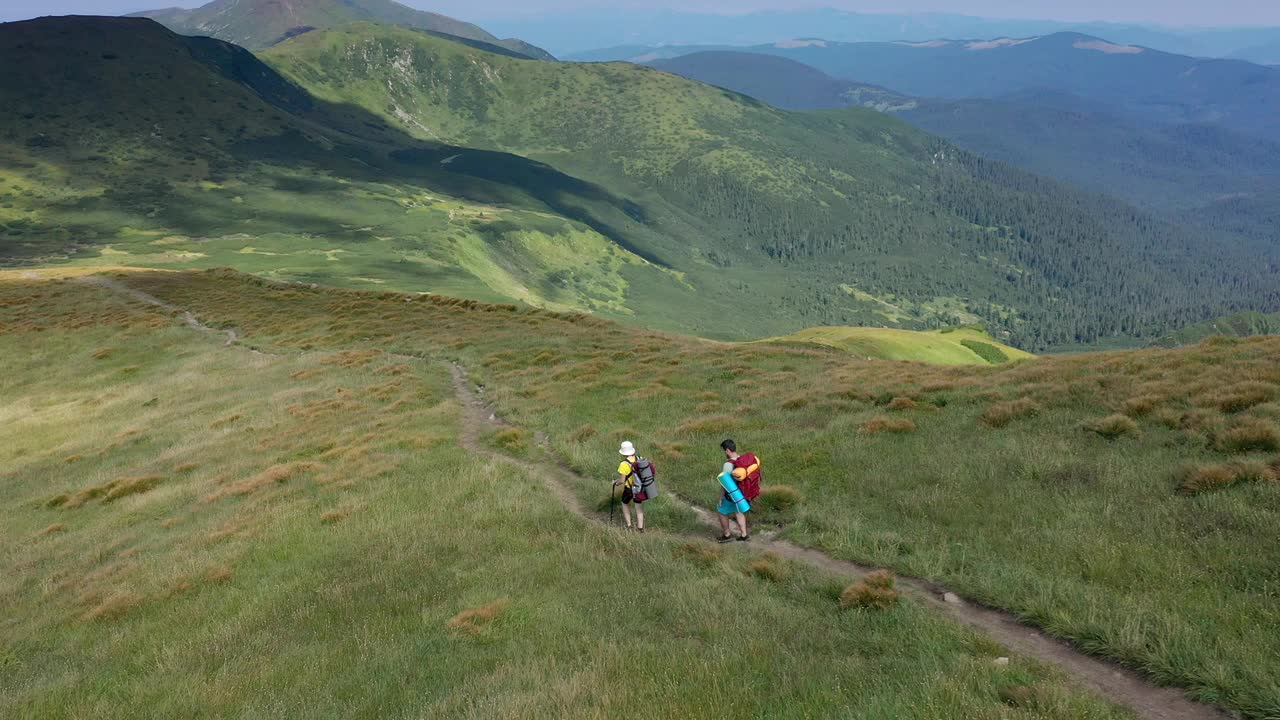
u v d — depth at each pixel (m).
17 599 18.42
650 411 25.44
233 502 22.44
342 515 18.67
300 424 31.14
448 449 23.45
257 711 9.52
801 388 26.12
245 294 71.62
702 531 15.12
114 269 90.31
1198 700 7.44
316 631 12.32
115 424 39.19
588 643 10.12
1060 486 13.62
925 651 8.75
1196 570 9.83
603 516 16.67
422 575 14.08
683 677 8.73
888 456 16.98
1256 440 13.27
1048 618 9.33
